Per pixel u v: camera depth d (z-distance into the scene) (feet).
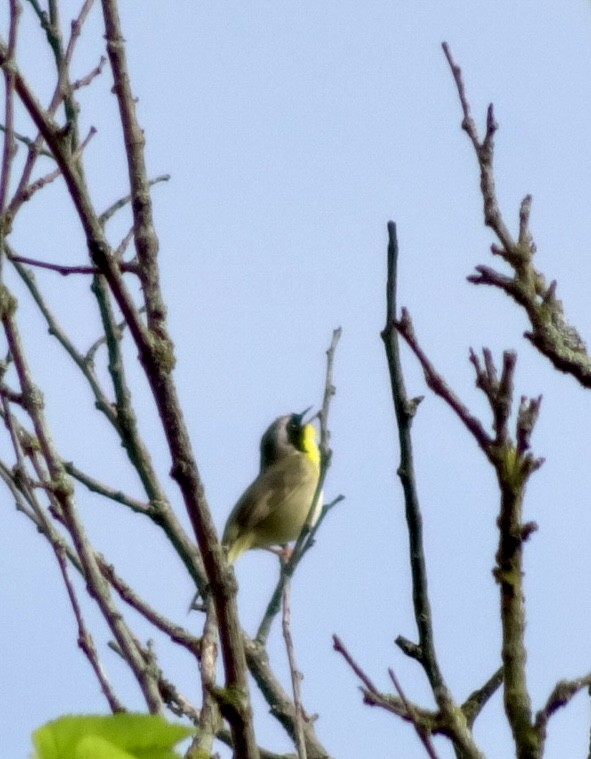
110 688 25.84
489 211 22.84
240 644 21.11
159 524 32.78
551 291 22.79
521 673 18.92
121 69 28.37
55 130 22.17
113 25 29.01
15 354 28.55
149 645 29.09
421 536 21.20
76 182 22.11
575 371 22.59
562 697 18.67
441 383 19.33
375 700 20.01
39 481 28.22
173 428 21.30
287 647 26.71
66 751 13.66
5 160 25.89
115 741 13.88
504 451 19.08
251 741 20.79
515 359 18.95
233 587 21.25
